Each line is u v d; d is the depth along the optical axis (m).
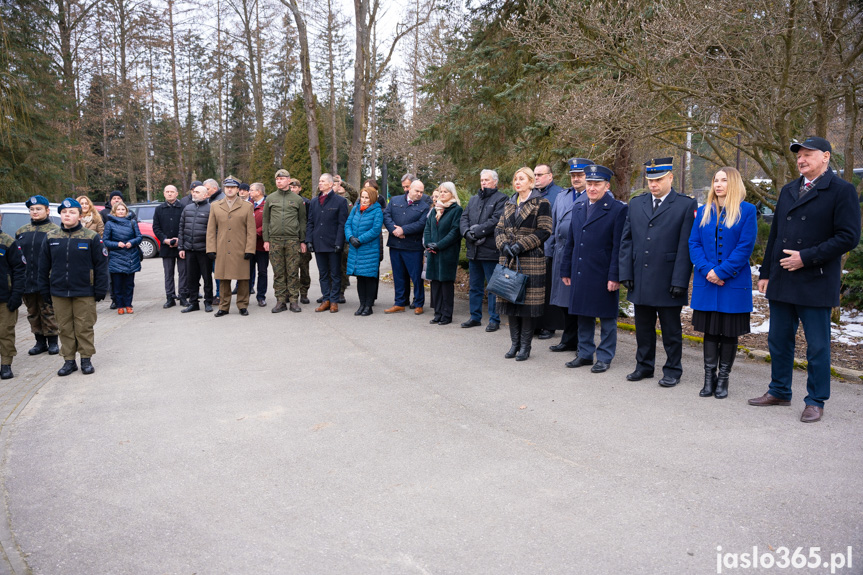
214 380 5.82
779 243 4.62
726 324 4.93
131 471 3.87
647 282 5.40
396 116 35.03
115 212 9.67
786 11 6.67
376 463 3.89
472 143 13.68
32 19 20.22
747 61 7.24
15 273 6.07
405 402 5.07
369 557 2.86
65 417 4.91
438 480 3.63
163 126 43.44
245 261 9.01
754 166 13.64
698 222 5.12
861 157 9.63
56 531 3.17
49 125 20.23
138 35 29.36
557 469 3.75
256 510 3.33
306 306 9.85
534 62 11.55
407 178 9.78
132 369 6.31
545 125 10.39
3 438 4.49
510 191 10.23
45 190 20.11
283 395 5.32
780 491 3.40
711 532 3.00
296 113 34.06
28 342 8.02
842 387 5.38
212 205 8.97
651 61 7.75
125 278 9.66
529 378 5.74
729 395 5.16
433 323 8.31
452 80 13.49
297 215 9.30
